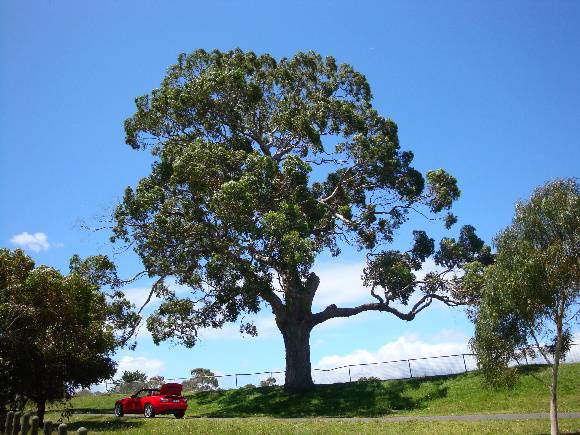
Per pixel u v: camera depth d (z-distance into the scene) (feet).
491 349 54.39
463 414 83.51
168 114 123.24
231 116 119.14
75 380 83.20
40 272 70.33
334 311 125.90
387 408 100.48
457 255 130.21
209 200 106.11
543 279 51.60
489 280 55.31
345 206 122.11
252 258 104.83
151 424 79.82
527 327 53.57
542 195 54.29
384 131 132.67
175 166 108.17
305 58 132.16
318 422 79.36
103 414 115.03
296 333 123.75
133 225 114.73
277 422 81.66
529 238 54.13
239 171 111.65
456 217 133.39
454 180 129.80
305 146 127.75
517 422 65.62
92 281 112.78
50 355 70.13
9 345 70.03
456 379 107.34
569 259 51.93
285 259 98.37
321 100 127.54
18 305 67.97
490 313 54.60
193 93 118.21
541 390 89.86
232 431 68.64
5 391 73.36
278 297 123.13
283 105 125.70
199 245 112.68
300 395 117.08
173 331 112.88
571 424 61.62
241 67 128.16
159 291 115.44
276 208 109.09
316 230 126.31
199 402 132.05
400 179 131.03
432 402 98.48
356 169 130.62
